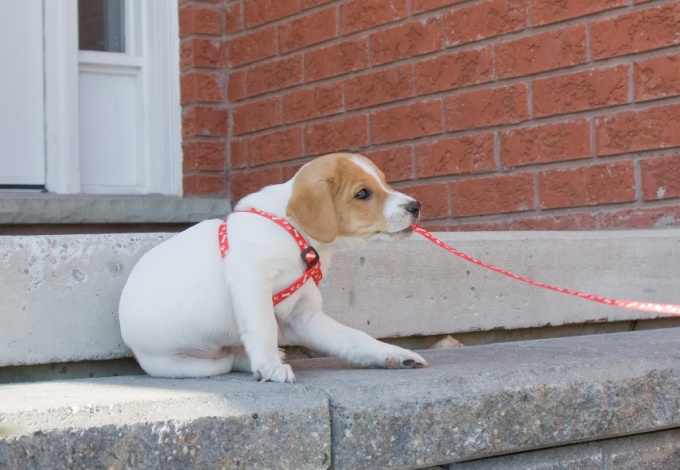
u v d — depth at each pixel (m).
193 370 3.05
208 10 6.96
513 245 4.16
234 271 2.92
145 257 3.15
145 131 6.96
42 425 2.19
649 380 3.11
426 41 5.71
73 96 6.44
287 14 6.55
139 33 6.91
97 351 3.32
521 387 2.87
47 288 3.21
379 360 3.08
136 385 2.77
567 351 3.43
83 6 6.68
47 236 3.25
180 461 2.32
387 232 3.06
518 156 5.30
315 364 3.39
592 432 2.98
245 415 2.42
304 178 3.01
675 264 4.59
